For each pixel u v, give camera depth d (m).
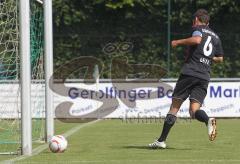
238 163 27.05
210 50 31.72
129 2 69.31
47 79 37.94
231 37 68.31
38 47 41.38
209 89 60.44
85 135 43.28
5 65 47.25
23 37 30.52
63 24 70.06
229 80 60.59
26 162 27.73
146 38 69.19
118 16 69.75
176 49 68.81
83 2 71.06
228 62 68.38
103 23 69.88
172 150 32.56
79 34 69.81
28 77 30.78
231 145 35.41
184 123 54.69
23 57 30.62
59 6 71.00
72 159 28.83
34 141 38.47
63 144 31.86
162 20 69.19
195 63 31.69
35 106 46.00
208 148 33.66
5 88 51.25
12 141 38.31
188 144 35.94
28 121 31.00
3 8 43.38
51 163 27.33
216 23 68.75
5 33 44.69
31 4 39.88
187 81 31.72
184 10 69.06
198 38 31.41
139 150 32.62
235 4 68.56
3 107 51.47
